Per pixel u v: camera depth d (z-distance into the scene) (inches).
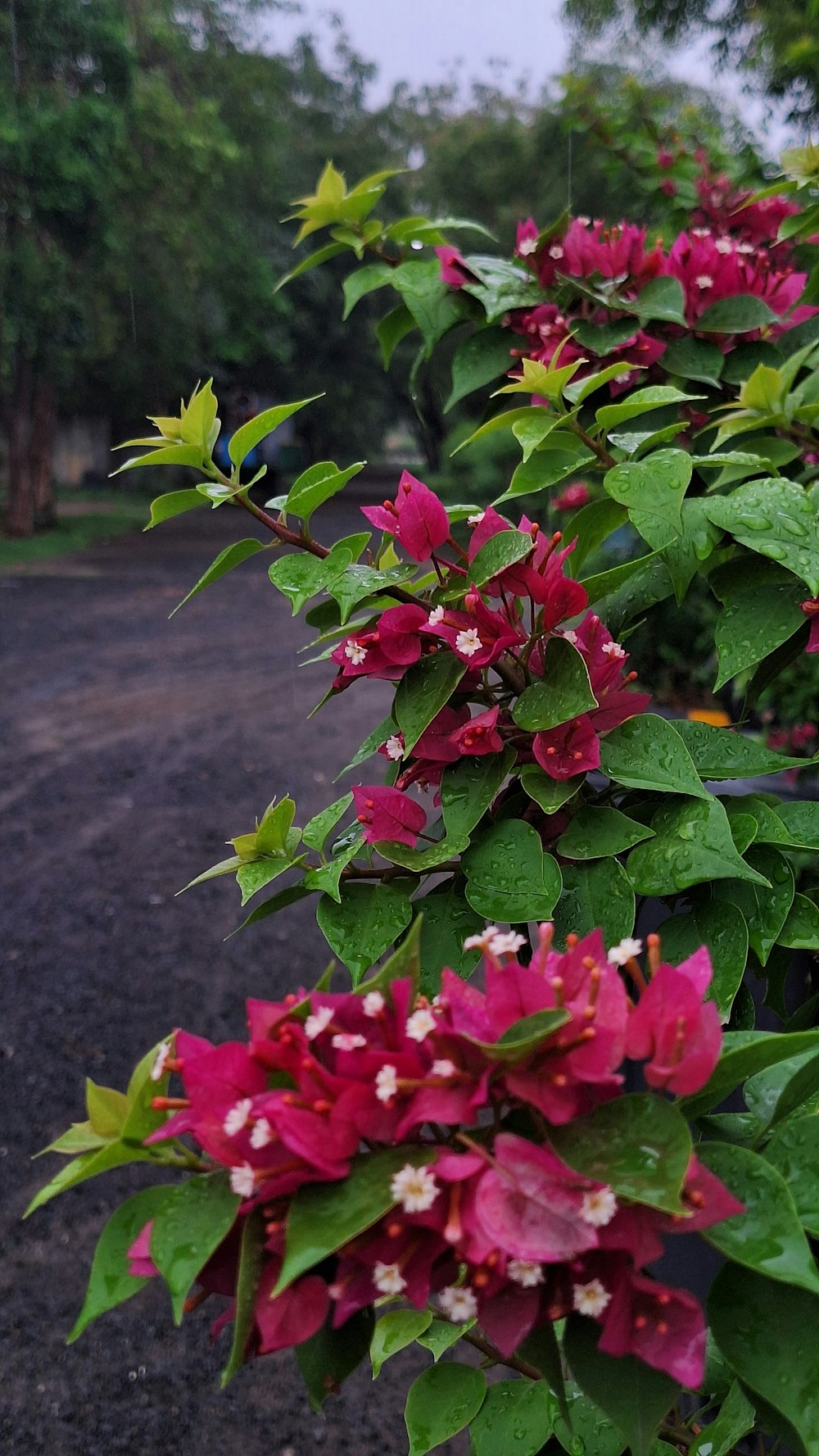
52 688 360.2
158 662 402.3
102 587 571.8
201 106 663.8
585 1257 27.0
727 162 115.5
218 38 762.2
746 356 65.1
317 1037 28.4
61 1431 100.6
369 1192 25.8
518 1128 28.7
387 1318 52.5
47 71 575.2
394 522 43.1
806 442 57.3
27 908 200.5
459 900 42.5
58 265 589.0
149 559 685.3
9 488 741.3
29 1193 130.0
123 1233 29.7
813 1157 30.8
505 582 41.7
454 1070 26.5
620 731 42.4
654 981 27.7
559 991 27.3
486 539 42.7
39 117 543.2
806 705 151.2
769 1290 28.4
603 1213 24.5
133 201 653.3
